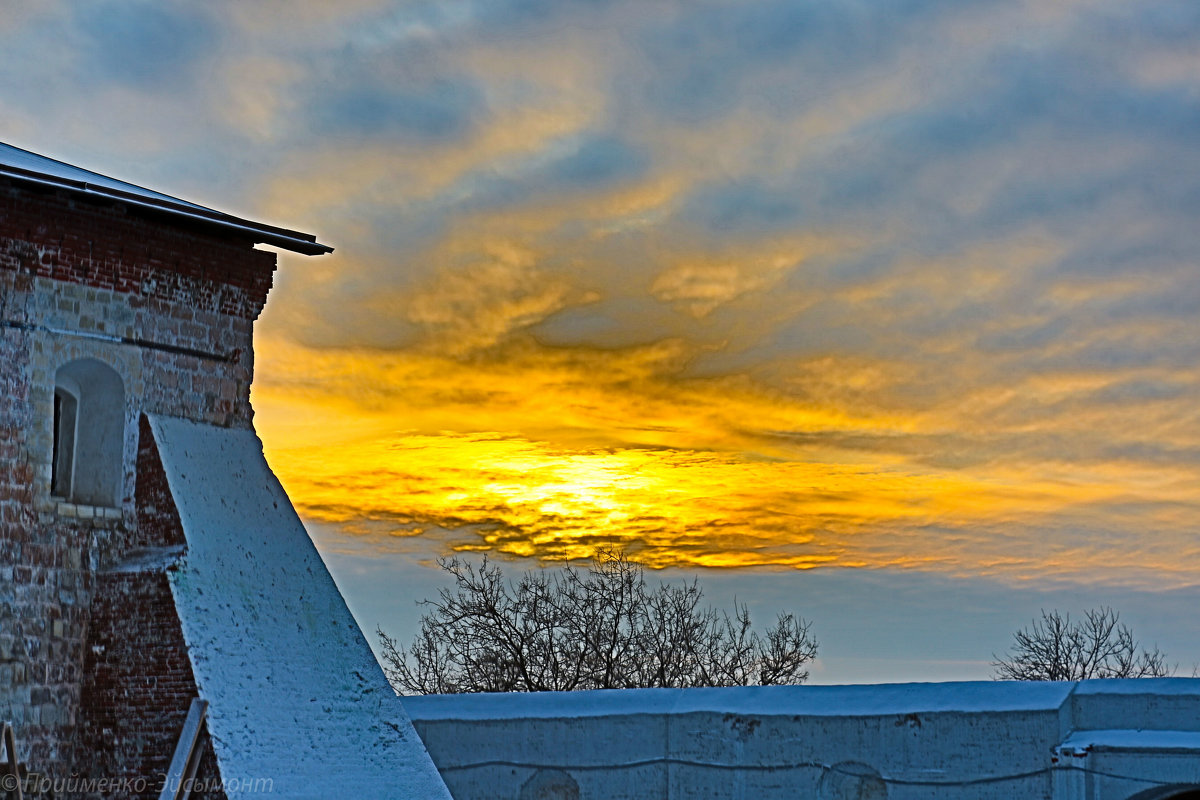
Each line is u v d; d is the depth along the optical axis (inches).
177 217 762.8
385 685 772.6
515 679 1565.0
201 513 752.3
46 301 733.9
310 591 776.9
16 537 709.9
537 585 1624.0
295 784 705.0
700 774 820.6
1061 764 711.1
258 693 718.5
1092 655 1664.6
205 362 791.1
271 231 794.8
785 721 800.3
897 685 788.6
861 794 773.3
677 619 1636.3
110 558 739.4
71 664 720.3
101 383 761.6
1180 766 684.1
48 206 735.7
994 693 753.0
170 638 709.3
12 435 714.8
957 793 744.3
